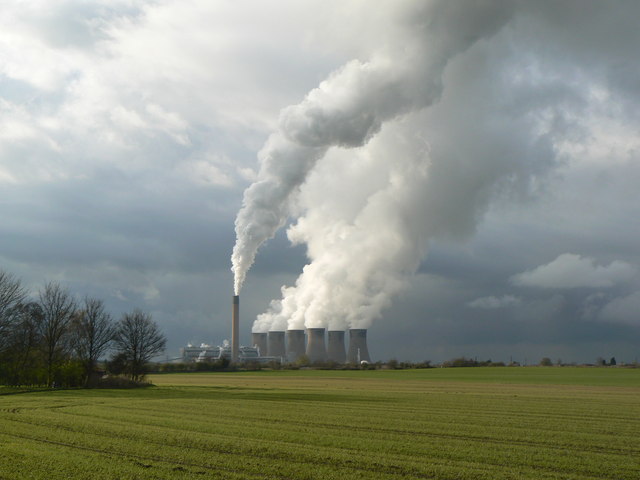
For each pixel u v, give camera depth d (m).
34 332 83.88
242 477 21.69
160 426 35.19
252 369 170.62
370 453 26.64
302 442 29.48
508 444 30.16
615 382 110.81
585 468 24.16
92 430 33.06
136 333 90.12
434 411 46.97
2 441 29.11
